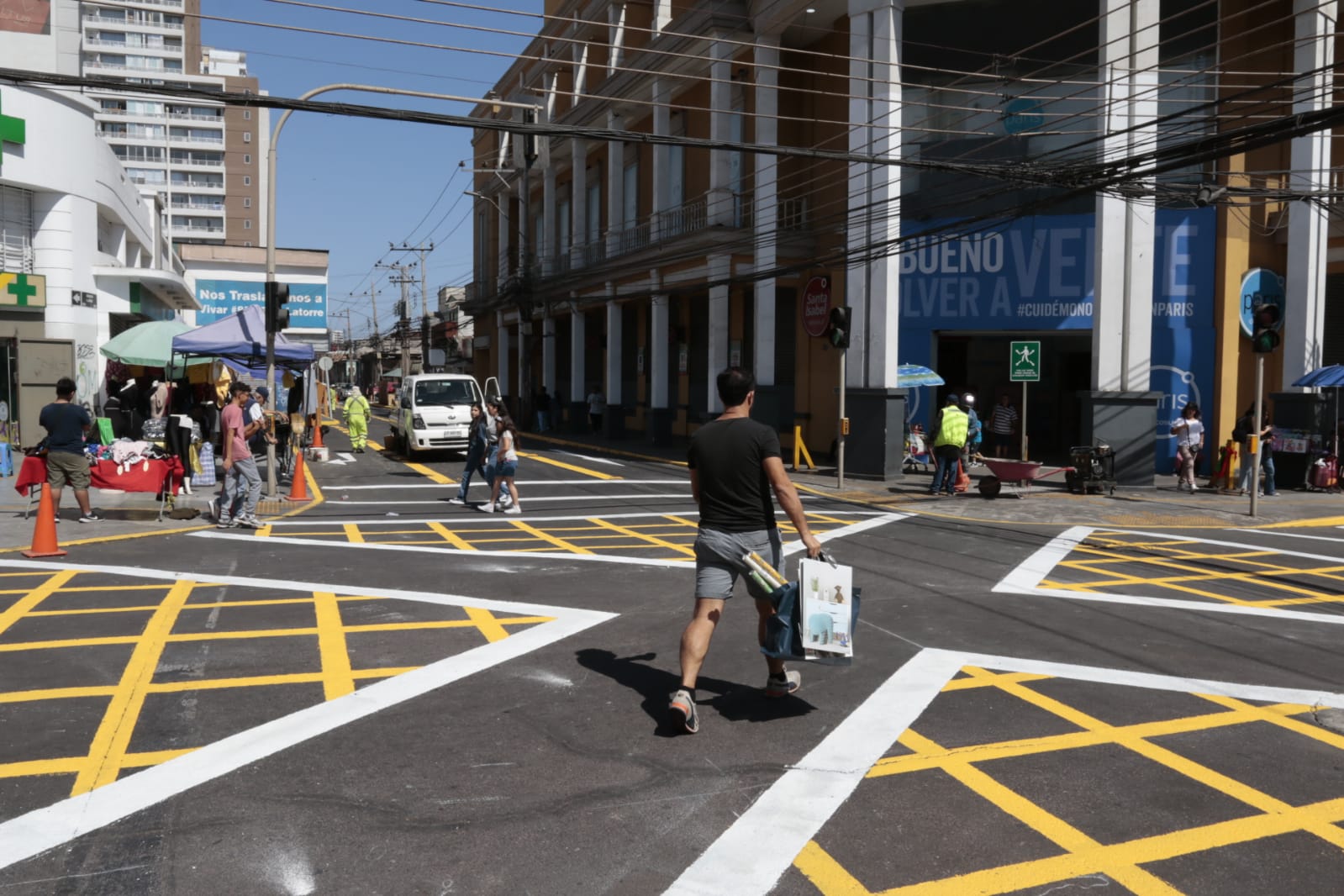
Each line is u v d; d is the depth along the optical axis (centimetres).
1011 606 837
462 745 502
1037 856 385
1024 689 601
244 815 418
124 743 502
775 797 439
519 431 3834
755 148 1280
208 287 5306
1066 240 2128
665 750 496
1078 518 1464
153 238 3472
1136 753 496
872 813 423
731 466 518
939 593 890
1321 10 1881
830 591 523
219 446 1883
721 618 784
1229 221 2050
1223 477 1877
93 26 10388
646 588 899
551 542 1188
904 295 2289
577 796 439
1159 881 366
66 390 1268
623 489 1805
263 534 1234
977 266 2211
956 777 463
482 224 5184
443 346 6925
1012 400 2495
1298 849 392
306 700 573
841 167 2434
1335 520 1480
